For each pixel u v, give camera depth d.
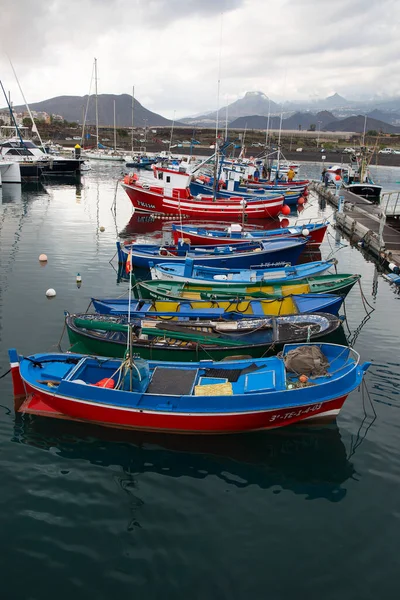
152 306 17.55
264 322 14.84
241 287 19.81
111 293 21.69
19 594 7.66
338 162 113.38
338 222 42.03
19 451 10.99
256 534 8.90
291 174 61.25
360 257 31.02
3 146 65.00
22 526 8.92
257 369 12.50
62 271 24.91
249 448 11.38
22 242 31.12
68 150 103.62
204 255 25.36
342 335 16.80
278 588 7.83
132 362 11.49
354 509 9.56
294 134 183.25
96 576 7.98
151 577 7.98
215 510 9.46
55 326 17.61
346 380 11.77
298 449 11.36
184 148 120.81
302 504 9.67
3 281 22.86
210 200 41.28
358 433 11.96
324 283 19.55
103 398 11.26
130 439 11.59
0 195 52.25
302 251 28.62
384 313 20.36
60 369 12.47
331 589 7.84
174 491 9.95
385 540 8.82
